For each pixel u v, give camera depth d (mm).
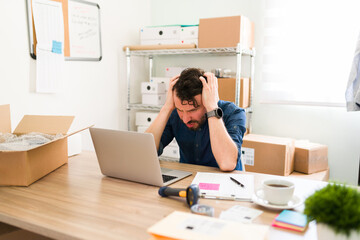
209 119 1403
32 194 1105
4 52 1948
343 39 2488
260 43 2832
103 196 1085
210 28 2627
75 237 797
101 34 2715
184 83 1388
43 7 2160
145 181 1212
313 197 780
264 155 2385
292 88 2717
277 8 2695
